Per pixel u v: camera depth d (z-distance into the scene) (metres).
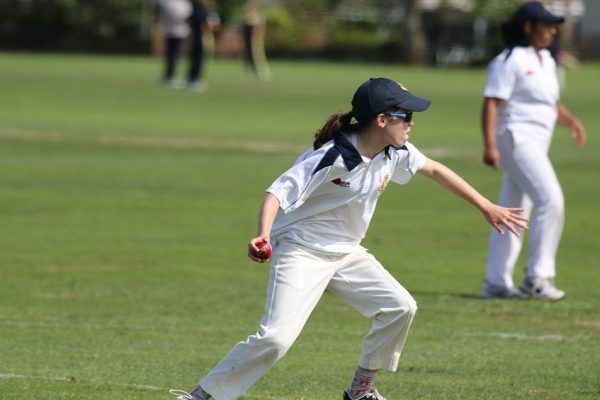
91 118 86.06
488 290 33.97
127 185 55.62
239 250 40.75
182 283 35.09
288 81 139.62
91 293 33.41
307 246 20.00
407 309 20.30
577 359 26.31
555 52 62.81
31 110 90.44
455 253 41.22
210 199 52.28
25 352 26.31
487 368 25.33
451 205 52.28
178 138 75.19
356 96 19.84
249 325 29.94
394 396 22.78
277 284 19.84
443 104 108.19
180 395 20.30
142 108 95.06
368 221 20.56
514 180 33.72
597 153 71.62
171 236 43.16
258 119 88.88
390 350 20.73
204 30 118.75
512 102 33.12
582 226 47.12
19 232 43.06
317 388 23.44
